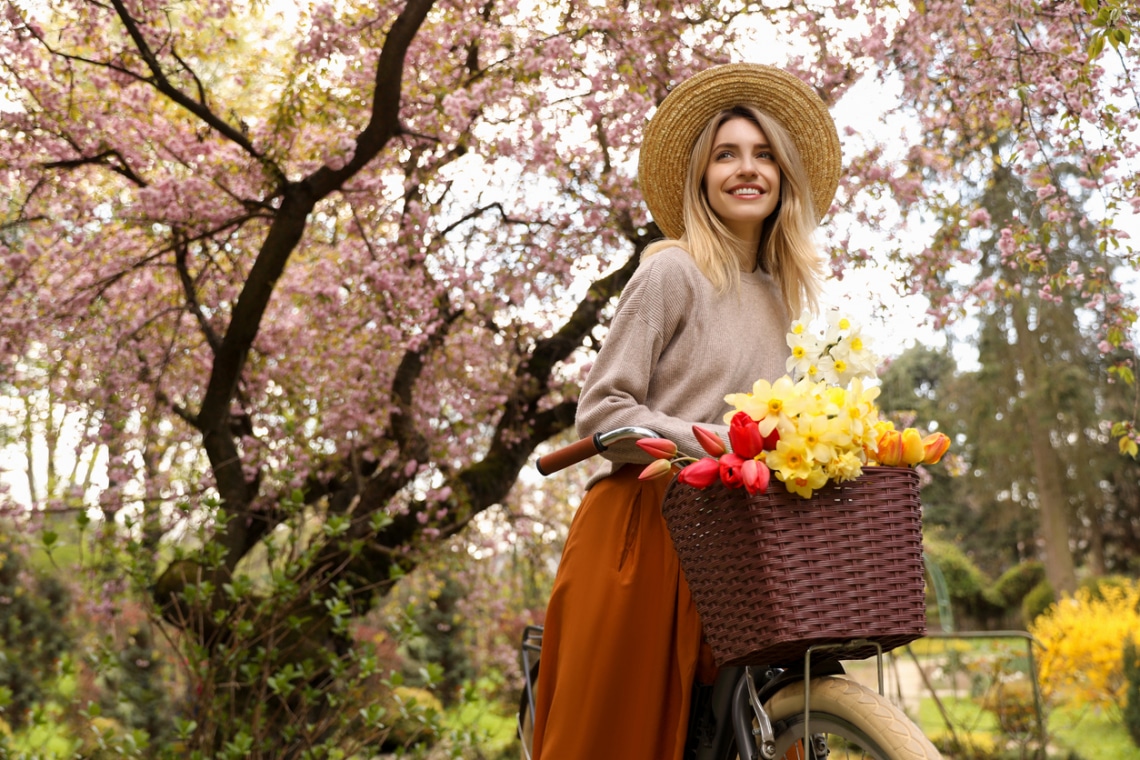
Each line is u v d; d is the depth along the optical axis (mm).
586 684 1807
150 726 6844
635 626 1811
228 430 5418
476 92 4863
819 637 1376
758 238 2141
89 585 6082
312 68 4906
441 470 6000
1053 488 18375
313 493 6355
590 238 5395
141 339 5938
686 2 4570
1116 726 8266
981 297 4844
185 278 5398
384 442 6121
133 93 5355
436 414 5980
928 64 4535
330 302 5609
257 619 4355
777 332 2029
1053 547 18203
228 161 5430
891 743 1416
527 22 4863
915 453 1445
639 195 4961
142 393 5922
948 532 24500
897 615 1406
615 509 1878
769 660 1494
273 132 5023
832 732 1549
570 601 1872
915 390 21344
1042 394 17688
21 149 5137
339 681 4535
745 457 1420
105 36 5383
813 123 2221
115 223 5762
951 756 4992
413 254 5355
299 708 4574
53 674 8250
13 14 4691
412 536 5871
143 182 5211
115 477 5719
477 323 5836
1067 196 4258
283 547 4680
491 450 6152
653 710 1788
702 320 1931
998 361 18609
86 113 5184
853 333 1642
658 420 1772
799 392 1437
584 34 4609
